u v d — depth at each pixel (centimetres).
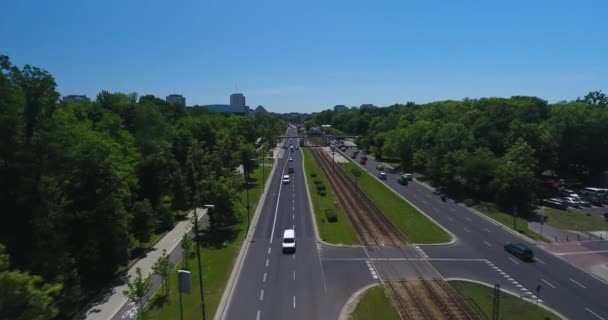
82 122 6247
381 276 4928
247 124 19038
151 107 9494
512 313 4016
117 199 4869
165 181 7288
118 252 4838
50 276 3788
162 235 6625
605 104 13250
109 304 4234
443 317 3919
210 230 6719
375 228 6888
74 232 4634
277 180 11612
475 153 9275
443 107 16075
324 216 7662
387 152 14375
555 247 5997
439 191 9944
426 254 5688
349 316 3953
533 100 12925
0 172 3759
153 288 4609
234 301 4303
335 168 13775
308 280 4822
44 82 4128
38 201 3928
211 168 8812
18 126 3853
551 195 9125
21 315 2370
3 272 2328
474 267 5219
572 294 4466
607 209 8288
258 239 6381
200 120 12669
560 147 10175
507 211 7988
